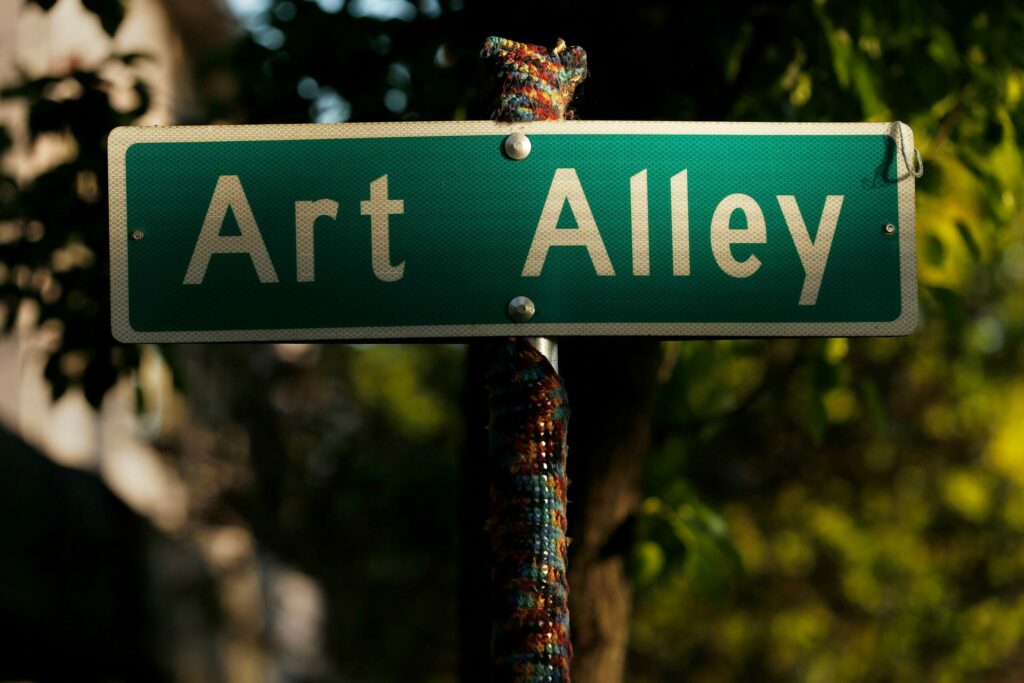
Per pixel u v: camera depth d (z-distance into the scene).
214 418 12.64
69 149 5.41
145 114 5.37
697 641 14.30
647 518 4.88
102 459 11.59
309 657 13.80
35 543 9.34
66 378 5.18
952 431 13.45
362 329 2.62
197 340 2.62
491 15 4.29
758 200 2.66
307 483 12.75
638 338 2.66
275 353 13.20
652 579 4.84
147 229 2.65
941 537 13.76
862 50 4.75
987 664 13.66
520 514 2.55
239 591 12.31
